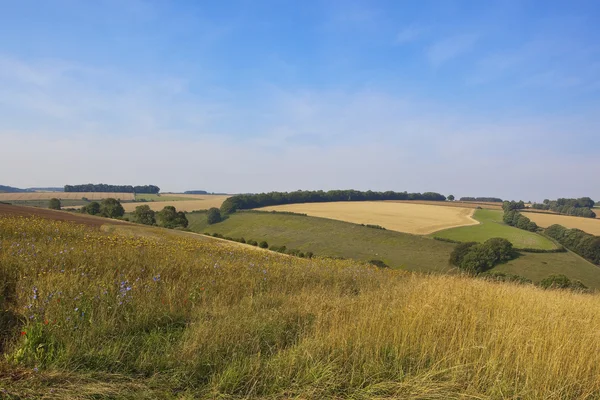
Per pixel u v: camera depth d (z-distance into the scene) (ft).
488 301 20.24
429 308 17.12
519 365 13.12
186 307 18.28
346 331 14.76
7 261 19.63
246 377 11.68
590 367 13.16
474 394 11.68
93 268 20.79
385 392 11.60
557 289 37.96
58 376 10.41
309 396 10.98
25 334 11.98
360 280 32.73
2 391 9.47
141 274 22.70
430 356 13.64
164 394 10.43
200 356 12.50
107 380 10.77
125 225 113.29
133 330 14.48
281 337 15.19
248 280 25.26
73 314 14.06
